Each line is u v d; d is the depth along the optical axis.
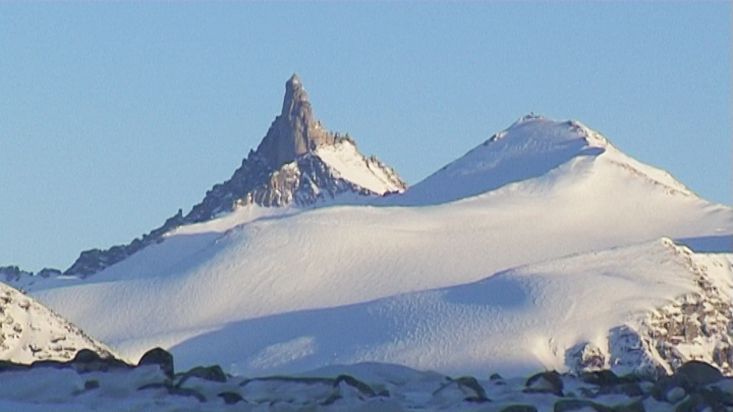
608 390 104.69
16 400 96.62
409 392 103.94
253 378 105.75
